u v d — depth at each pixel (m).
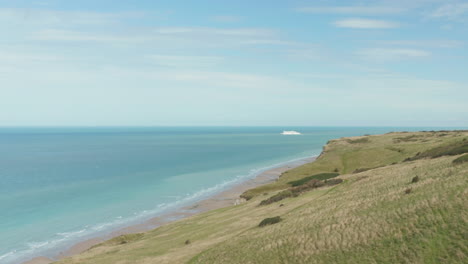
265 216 43.44
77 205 81.88
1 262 48.88
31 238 58.62
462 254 18.53
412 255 20.06
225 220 48.56
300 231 29.98
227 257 28.92
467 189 25.41
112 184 110.00
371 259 21.25
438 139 102.31
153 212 75.56
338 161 103.69
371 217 27.45
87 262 35.97
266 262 25.44
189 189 101.38
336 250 23.94
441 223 22.02
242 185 106.00
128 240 52.53
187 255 33.19
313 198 46.59
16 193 95.44
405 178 38.81
